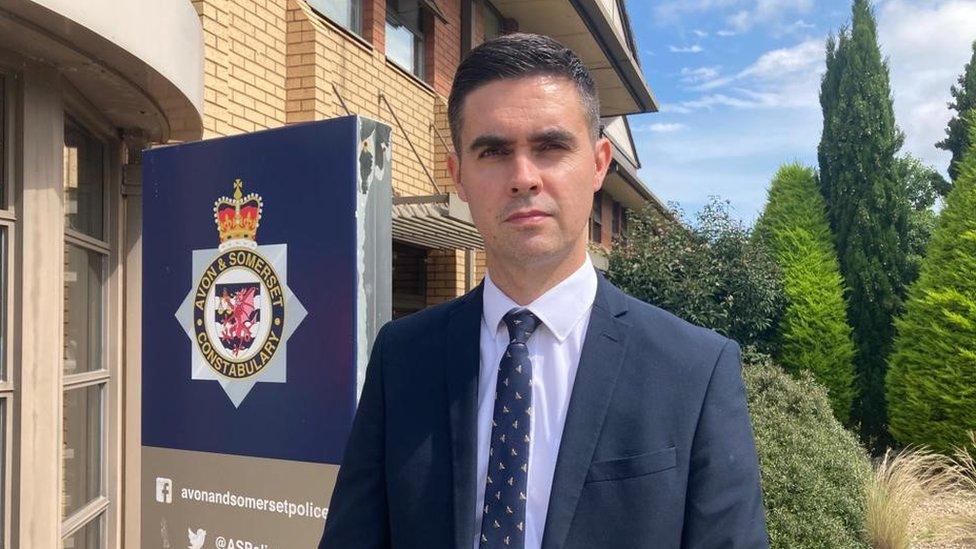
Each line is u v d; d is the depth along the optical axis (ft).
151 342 9.96
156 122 11.56
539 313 4.81
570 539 4.24
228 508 9.29
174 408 9.73
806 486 15.74
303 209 8.84
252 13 17.08
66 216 10.41
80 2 7.91
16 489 8.71
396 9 24.64
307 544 8.79
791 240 35.29
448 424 4.75
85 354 11.21
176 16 10.00
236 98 16.35
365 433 5.17
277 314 9.01
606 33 35.32
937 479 24.47
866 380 33.81
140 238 12.23
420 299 28.48
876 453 32.96
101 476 11.69
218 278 9.48
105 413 11.75
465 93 4.84
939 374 27.50
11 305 8.75
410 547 4.62
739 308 33.53
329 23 19.58
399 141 23.49
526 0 31.60
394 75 23.32
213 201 9.53
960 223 28.84
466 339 4.99
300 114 18.39
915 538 20.47
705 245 34.30
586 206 4.87
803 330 32.96
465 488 4.54
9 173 8.77
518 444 4.57
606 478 4.32
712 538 4.23
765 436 16.56
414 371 5.05
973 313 26.96
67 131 10.47
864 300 34.32
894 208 35.35
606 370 4.58
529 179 4.60
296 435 8.86
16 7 7.52
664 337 4.71
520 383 4.69
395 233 21.79
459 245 25.48
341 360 8.57
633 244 35.81
